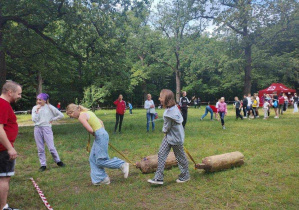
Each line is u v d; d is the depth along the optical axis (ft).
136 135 31.63
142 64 123.44
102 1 38.27
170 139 13.79
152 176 15.75
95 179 14.39
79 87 116.78
